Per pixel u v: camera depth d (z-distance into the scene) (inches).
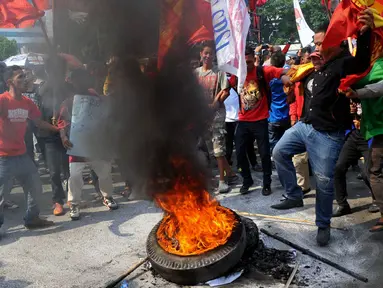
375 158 137.6
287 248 135.1
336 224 153.3
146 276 123.7
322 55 130.5
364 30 111.6
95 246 147.9
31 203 165.5
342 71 126.2
